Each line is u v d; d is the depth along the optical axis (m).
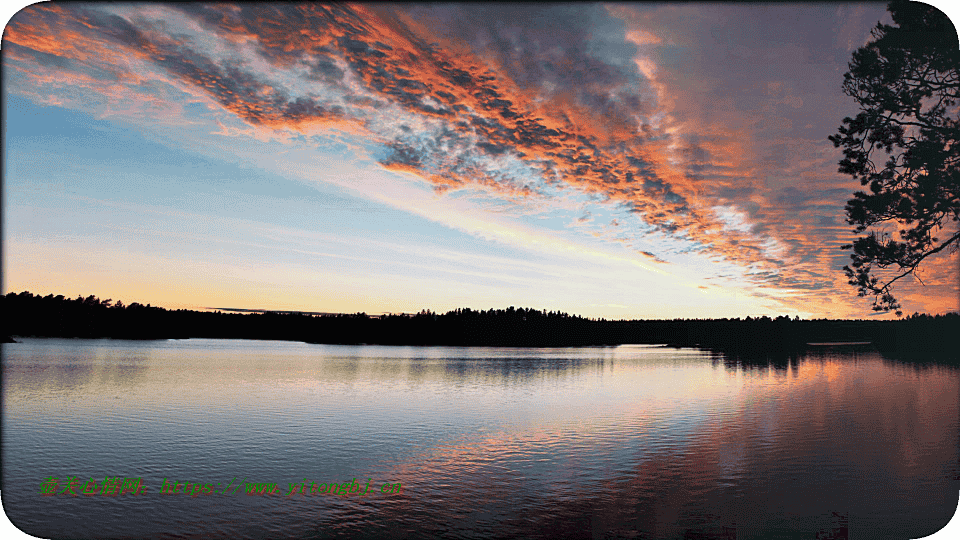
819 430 19.62
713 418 23.09
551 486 13.30
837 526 10.25
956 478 13.25
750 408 26.00
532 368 62.72
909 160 16.33
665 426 21.34
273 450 17.84
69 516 11.59
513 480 13.89
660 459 15.67
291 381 43.38
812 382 38.34
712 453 16.25
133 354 81.31
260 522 11.20
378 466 15.59
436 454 17.05
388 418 24.70
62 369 50.09
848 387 34.34
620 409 26.92
